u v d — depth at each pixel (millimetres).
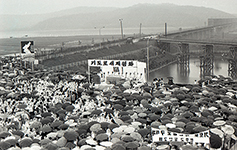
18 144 25781
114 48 150875
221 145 25234
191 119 30875
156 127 28688
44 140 25859
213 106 34969
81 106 39156
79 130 28312
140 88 50250
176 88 47062
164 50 168750
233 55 126750
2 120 34969
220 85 50562
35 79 56750
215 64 163750
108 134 28141
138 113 34062
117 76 63406
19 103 41156
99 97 43594
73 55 124750
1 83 54750
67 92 48688
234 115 31594
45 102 42719
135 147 23812
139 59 135625
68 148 23859
